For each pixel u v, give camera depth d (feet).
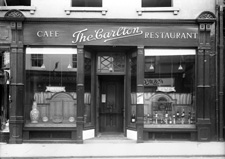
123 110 40.55
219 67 36.99
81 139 36.29
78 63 36.81
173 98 38.22
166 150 32.27
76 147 33.94
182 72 38.06
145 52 37.50
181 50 37.50
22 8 36.45
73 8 36.60
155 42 36.81
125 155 30.22
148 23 36.76
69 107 37.96
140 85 36.83
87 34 36.63
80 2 37.63
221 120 36.76
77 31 36.60
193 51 37.50
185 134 37.35
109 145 34.96
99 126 41.09
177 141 36.91
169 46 36.99
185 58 37.96
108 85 41.45
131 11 37.01
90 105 39.22
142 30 36.78
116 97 41.37
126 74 39.68
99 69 39.91
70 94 37.93
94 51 39.50
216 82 37.04
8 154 30.60
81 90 36.83
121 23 36.70
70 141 36.29
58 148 33.40
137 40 36.81
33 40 36.47
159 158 30.01
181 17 37.01
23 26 36.47
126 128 39.32
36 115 37.73
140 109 36.78
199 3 37.19
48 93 38.04
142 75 36.91
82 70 36.88
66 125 37.01
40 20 36.24
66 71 37.81
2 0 37.19
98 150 32.40
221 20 36.94
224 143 35.65
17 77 36.32
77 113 36.68
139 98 36.81
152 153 30.99
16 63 36.32
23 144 35.58
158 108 38.22
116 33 36.68
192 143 35.73
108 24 36.68
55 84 38.04
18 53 36.42
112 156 30.22
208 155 30.53
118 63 40.01
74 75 37.78
